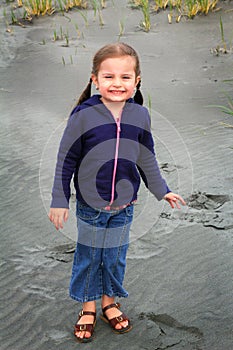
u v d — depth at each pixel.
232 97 6.12
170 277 3.46
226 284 3.37
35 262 3.63
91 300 3.04
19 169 4.79
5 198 4.36
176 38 7.86
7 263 3.62
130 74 2.77
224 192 4.33
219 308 3.19
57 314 3.19
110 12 8.91
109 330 3.07
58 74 6.93
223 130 5.39
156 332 3.04
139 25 8.38
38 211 4.18
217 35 7.84
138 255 3.66
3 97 6.36
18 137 5.38
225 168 4.68
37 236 3.90
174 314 3.16
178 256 3.64
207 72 6.80
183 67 6.98
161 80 6.65
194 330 3.04
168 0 8.86
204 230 3.89
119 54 2.74
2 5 9.53
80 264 2.99
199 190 4.38
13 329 3.08
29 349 2.94
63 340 3.01
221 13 8.48
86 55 7.44
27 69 7.12
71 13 9.02
